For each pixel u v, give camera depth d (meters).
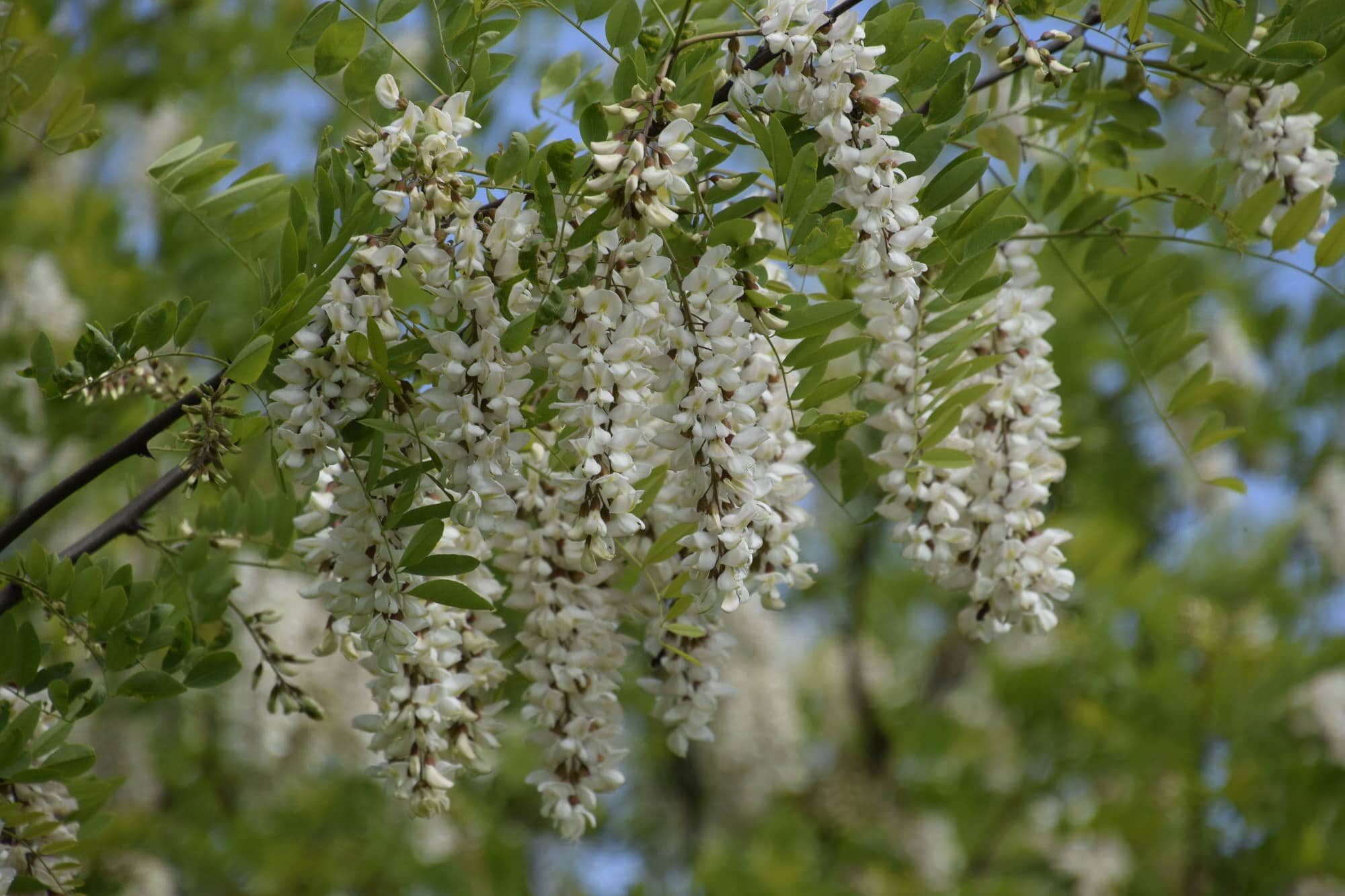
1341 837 2.96
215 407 1.51
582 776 1.57
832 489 1.80
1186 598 3.18
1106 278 1.68
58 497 1.55
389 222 1.49
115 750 2.86
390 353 1.46
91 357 1.52
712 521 1.46
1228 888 3.09
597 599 1.57
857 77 1.47
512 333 1.44
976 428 1.58
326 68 1.51
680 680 1.58
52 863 1.57
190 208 1.63
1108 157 1.68
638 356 1.45
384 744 1.54
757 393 1.46
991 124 1.67
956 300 1.55
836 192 1.48
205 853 3.03
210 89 2.82
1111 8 1.55
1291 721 3.07
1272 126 1.62
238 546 1.67
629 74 1.49
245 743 2.90
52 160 2.81
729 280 1.46
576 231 1.44
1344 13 1.55
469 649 1.56
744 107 1.48
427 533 1.46
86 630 1.57
